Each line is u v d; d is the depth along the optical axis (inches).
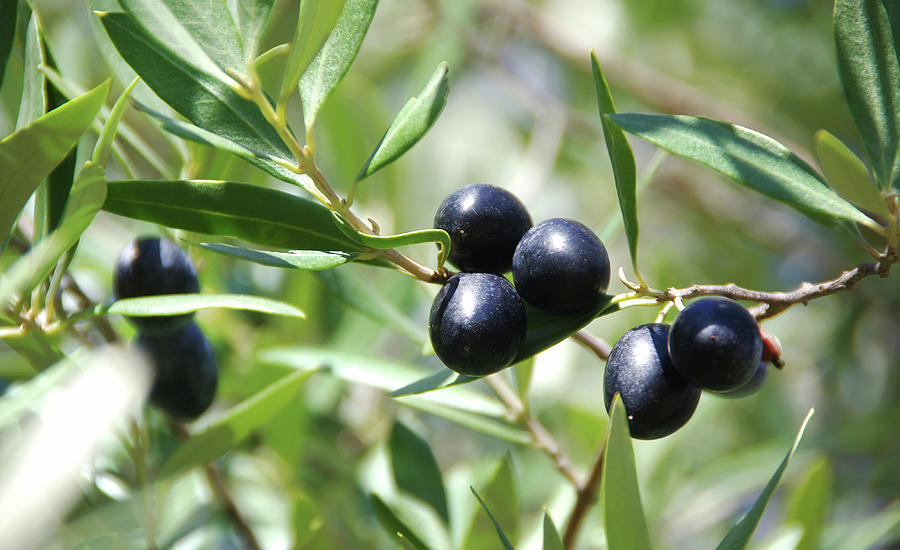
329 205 10.6
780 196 10.6
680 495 15.3
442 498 12.8
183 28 10.4
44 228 10.9
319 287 14.6
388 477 14.0
